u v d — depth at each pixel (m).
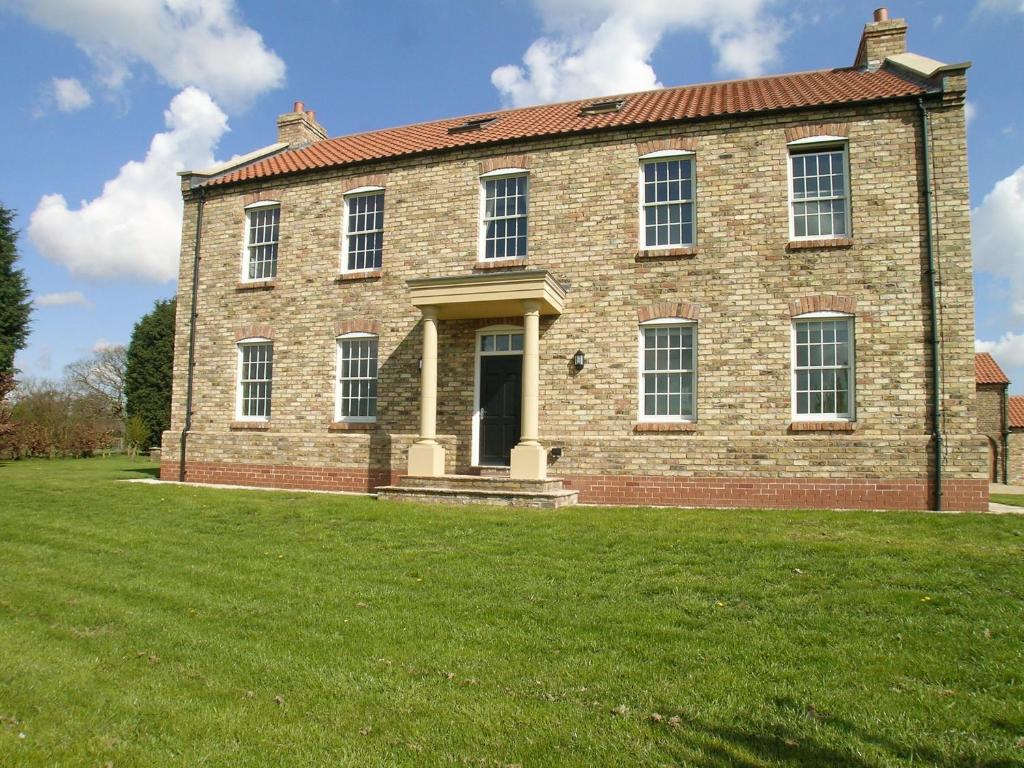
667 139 14.58
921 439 12.59
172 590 7.48
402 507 12.16
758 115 14.02
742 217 13.94
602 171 14.92
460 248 15.84
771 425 13.35
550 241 15.08
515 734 4.17
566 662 5.32
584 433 14.36
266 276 17.88
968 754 3.90
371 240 16.91
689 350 14.09
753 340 13.62
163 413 45.59
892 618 6.20
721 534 9.55
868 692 4.71
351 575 7.99
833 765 3.78
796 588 7.11
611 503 13.97
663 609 6.55
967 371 12.55
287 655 5.56
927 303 12.87
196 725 4.35
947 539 9.27
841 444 12.94
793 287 13.53
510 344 15.27
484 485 13.41
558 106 19.06
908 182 13.16
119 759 3.94
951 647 5.50
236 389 17.69
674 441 13.76
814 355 13.41
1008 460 31.77
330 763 3.86
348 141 20.28
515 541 9.47
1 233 34.31
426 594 7.20
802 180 13.91
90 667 5.38
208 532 10.48
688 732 4.16
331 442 16.30
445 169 16.19
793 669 5.12
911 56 15.76
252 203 18.05
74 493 14.53
